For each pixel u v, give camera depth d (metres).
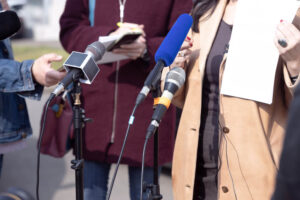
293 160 0.87
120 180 4.55
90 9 2.64
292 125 0.89
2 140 2.26
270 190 1.77
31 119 6.90
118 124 2.52
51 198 4.23
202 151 1.97
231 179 1.83
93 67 1.89
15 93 2.32
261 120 1.78
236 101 1.80
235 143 1.81
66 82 1.82
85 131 2.57
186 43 1.90
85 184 2.62
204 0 2.00
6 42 2.33
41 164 5.11
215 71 1.91
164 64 1.74
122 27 2.35
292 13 1.70
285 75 1.70
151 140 2.52
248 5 1.79
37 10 16.78
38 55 11.89
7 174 4.79
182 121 2.01
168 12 2.53
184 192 1.99
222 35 1.93
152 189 1.81
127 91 2.50
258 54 1.76
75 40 2.57
